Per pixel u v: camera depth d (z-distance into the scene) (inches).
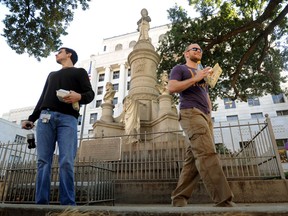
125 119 332.2
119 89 1745.8
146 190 201.5
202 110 97.7
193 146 90.2
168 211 55.5
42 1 424.5
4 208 71.0
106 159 241.0
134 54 422.6
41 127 102.1
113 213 58.8
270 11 422.3
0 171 237.9
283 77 569.6
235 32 472.1
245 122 1169.4
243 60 495.8
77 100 103.2
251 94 625.3
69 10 455.8
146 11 506.3
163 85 353.7
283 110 1318.9
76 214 59.9
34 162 180.7
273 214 48.8
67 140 100.8
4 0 416.8
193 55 120.4
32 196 159.9
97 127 340.5
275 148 187.5
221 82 581.0
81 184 148.4
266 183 177.8
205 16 507.5
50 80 115.2
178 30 505.4
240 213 50.6
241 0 486.0
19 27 434.0
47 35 450.3
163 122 302.5
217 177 83.2
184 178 100.3
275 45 557.9
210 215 52.4
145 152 225.5
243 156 201.6
